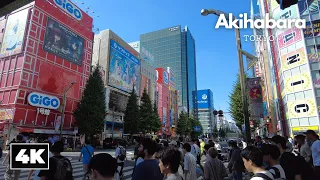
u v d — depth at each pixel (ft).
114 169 6.11
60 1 111.96
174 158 8.84
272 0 103.40
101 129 101.45
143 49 239.30
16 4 7.61
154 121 157.07
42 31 100.32
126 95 166.71
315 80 83.87
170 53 442.09
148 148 10.64
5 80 93.15
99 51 152.56
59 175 8.72
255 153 7.97
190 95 432.25
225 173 15.57
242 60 23.79
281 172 9.22
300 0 93.04
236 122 79.05
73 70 114.83
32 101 90.79
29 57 93.71
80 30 122.72
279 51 96.78
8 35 99.91
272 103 119.85
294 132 86.74
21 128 85.20
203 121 386.32
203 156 37.55
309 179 10.55
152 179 9.56
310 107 83.30
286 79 92.38
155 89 222.28
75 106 112.47
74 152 76.48
